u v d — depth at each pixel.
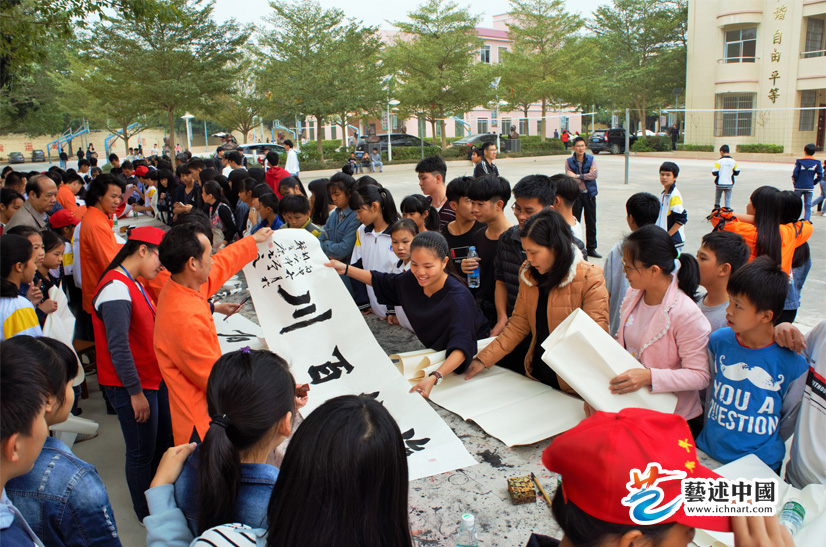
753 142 27.23
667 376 2.86
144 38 21.66
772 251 3.85
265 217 5.98
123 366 2.75
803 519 2.12
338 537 1.33
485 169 8.70
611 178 18.17
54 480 1.76
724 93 27.91
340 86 26.88
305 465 1.35
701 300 3.46
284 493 1.38
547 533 2.54
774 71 26.44
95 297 2.84
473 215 4.36
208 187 7.18
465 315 3.57
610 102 37.47
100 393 4.62
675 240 6.57
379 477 1.36
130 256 2.93
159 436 3.24
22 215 5.83
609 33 36.91
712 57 28.20
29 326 2.85
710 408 2.87
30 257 3.02
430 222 4.96
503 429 3.25
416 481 2.91
